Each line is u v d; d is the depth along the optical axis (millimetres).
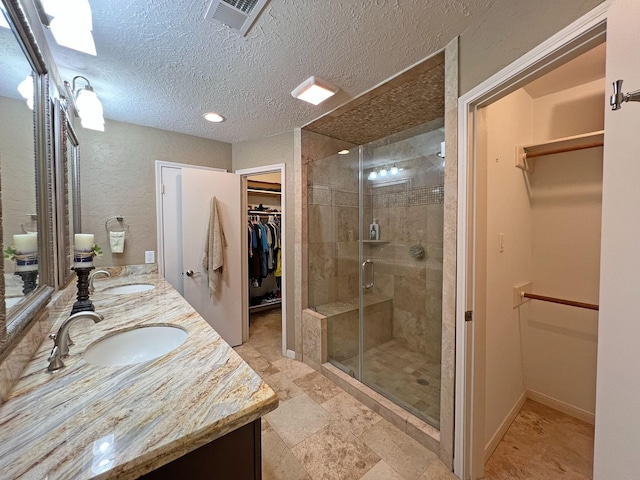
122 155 2330
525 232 1869
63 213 1486
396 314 2592
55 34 1042
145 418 599
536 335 1946
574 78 1671
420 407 1735
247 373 789
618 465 707
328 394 2020
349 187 2801
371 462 1402
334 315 2486
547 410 1868
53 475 462
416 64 1485
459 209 1271
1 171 785
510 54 1030
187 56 1408
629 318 680
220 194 2773
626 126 680
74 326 1175
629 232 678
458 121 1271
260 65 1496
